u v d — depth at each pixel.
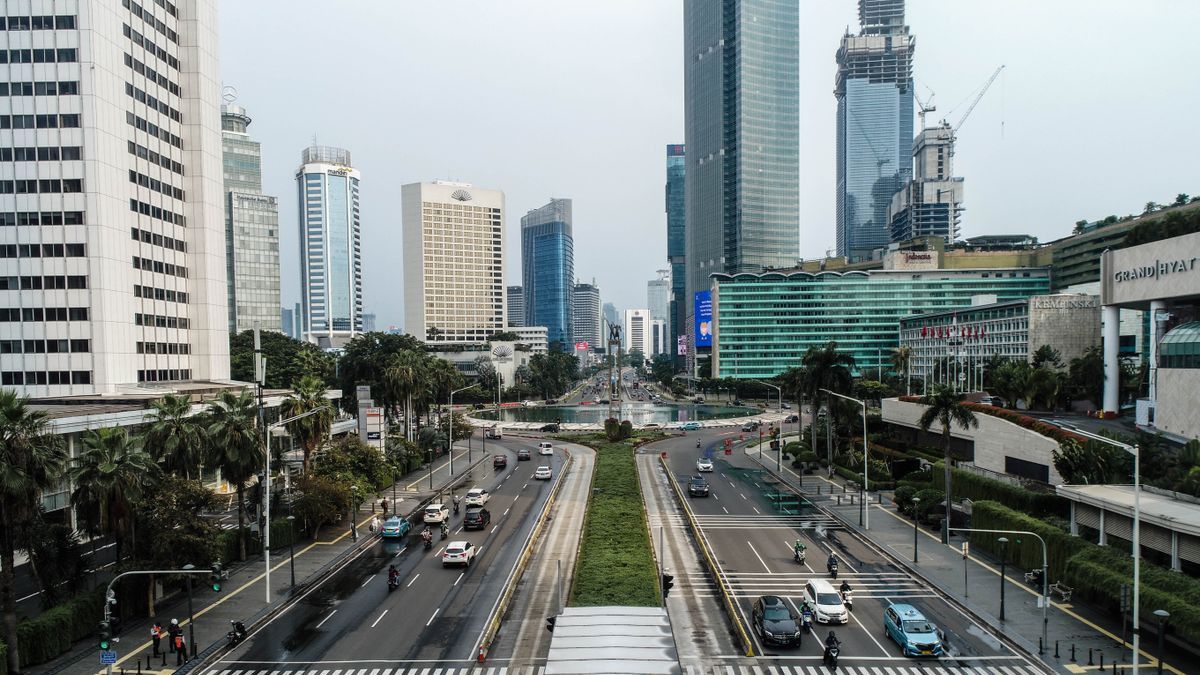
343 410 137.38
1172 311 76.25
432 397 127.69
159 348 95.94
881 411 125.88
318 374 151.12
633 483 83.62
